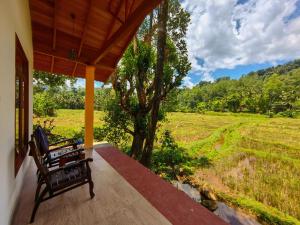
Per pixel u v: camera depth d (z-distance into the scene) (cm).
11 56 187
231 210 653
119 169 349
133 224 191
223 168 1072
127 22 287
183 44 866
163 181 301
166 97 956
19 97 278
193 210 223
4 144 158
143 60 827
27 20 328
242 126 2556
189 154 1286
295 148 1495
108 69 538
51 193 199
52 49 425
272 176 954
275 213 626
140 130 866
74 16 368
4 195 156
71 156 283
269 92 3572
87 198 239
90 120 496
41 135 288
